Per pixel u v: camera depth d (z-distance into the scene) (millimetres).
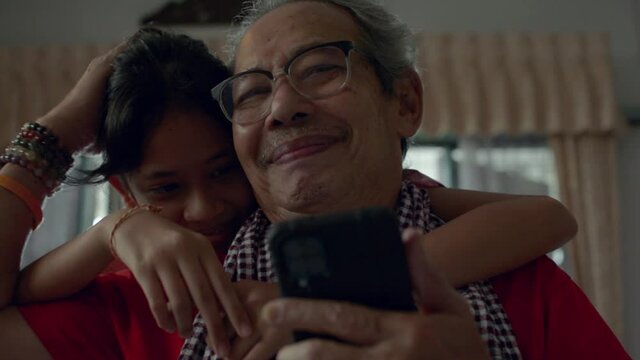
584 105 2574
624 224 2568
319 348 438
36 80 2598
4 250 744
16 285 758
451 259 686
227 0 2750
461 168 2578
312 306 437
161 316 593
